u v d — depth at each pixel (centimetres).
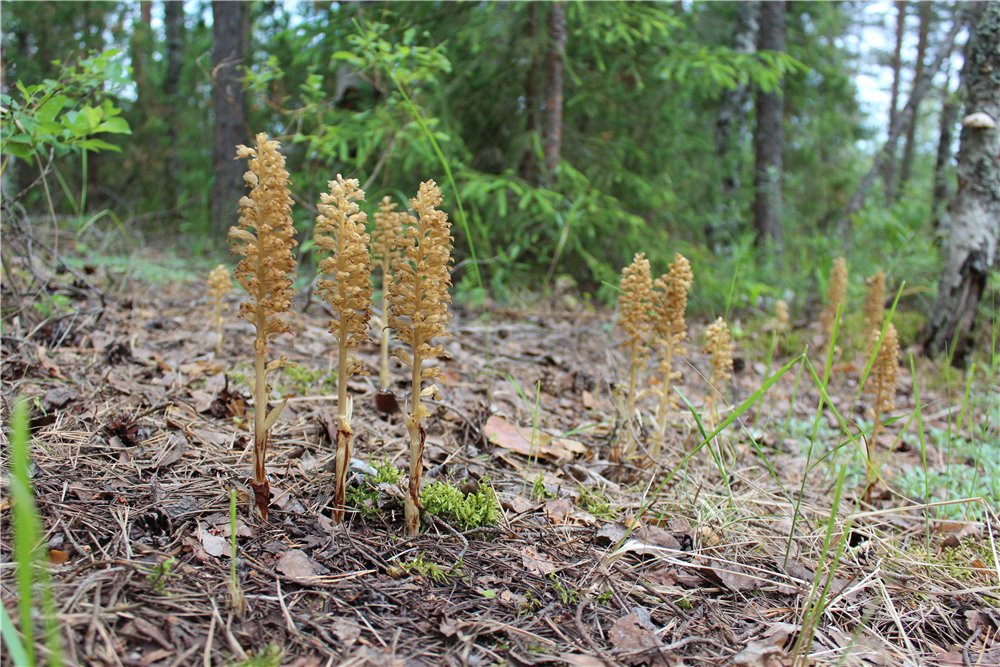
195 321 488
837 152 1459
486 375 443
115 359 360
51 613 152
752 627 207
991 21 571
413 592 198
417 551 220
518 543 237
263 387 213
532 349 530
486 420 344
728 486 280
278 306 207
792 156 1402
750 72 752
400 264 213
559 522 259
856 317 704
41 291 391
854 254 888
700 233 945
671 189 875
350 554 212
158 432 278
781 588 229
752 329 706
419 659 172
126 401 305
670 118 852
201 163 1211
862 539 278
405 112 617
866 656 199
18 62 1092
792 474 355
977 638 216
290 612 181
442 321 216
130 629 163
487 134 802
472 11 709
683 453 344
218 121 923
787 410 480
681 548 251
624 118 827
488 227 731
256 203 200
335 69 794
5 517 196
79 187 1170
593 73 784
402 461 288
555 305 709
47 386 303
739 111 1167
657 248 784
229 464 261
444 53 692
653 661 183
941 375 589
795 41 1216
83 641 157
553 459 321
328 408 336
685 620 206
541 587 211
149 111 1341
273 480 252
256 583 190
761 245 1061
